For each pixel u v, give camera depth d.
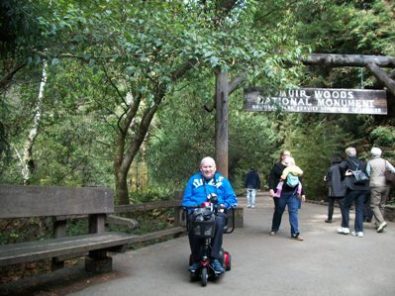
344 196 10.23
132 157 12.85
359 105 12.17
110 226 10.06
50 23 5.77
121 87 12.61
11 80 7.93
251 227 11.19
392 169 10.45
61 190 5.83
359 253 7.89
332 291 5.58
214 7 9.44
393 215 12.80
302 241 9.07
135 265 6.87
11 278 7.36
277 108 10.67
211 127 16.73
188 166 17.48
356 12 17.00
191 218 5.77
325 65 12.33
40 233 8.92
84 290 5.46
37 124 12.83
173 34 7.04
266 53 8.40
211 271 5.99
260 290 5.57
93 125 15.11
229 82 11.39
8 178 11.12
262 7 12.38
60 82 11.28
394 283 5.96
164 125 18.03
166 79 7.16
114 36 6.53
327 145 20.69
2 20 5.38
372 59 12.24
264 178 32.47
